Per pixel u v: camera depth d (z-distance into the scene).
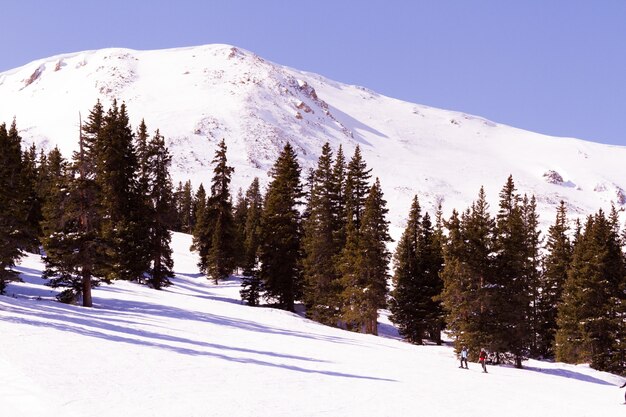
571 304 48.97
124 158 51.16
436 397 18.41
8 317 22.20
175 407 12.30
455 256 41.09
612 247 50.00
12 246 34.56
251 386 15.94
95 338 20.80
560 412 18.55
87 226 33.78
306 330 37.47
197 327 29.89
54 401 11.59
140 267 50.19
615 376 40.69
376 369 23.86
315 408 13.97
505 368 36.00
